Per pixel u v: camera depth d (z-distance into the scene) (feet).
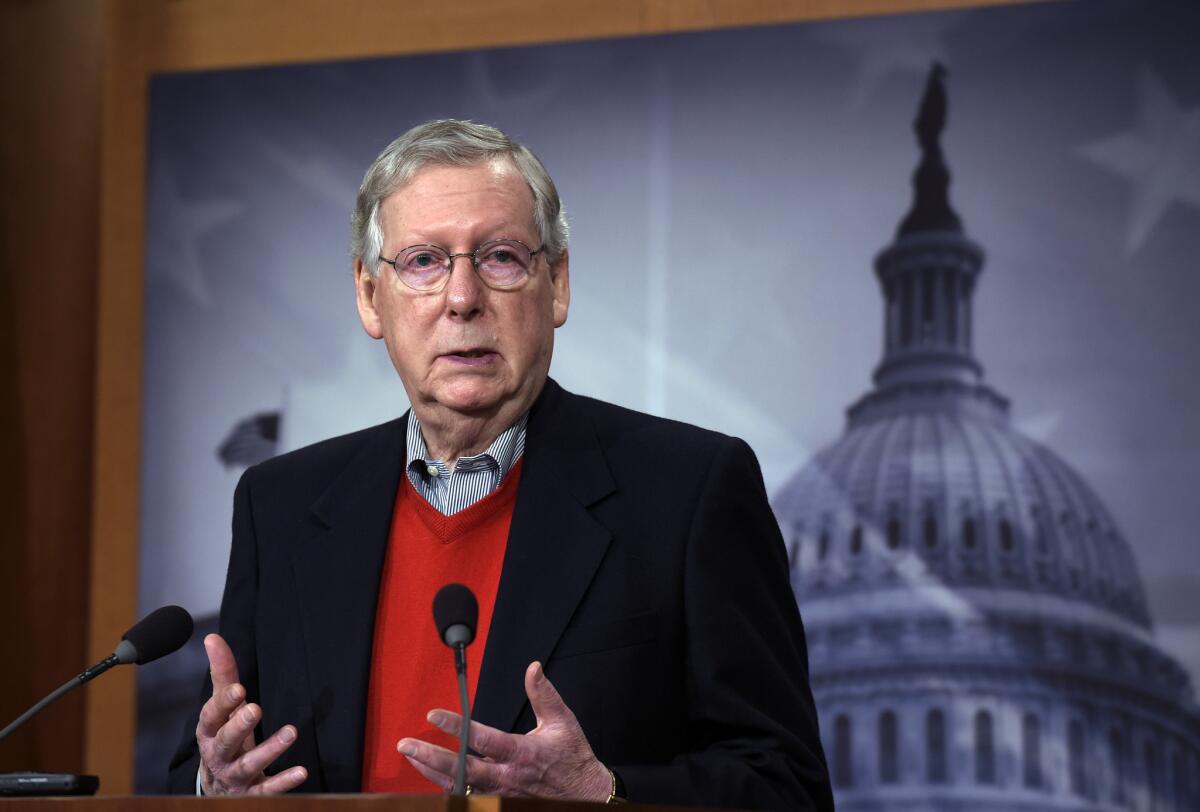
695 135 25.14
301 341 26.43
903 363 23.77
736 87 25.08
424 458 12.59
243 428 26.37
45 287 27.71
